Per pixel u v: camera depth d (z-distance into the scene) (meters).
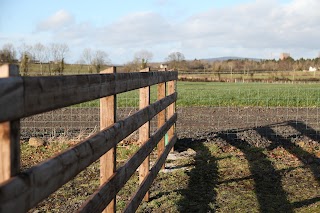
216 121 12.07
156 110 4.97
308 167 6.80
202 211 4.76
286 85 32.91
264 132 10.02
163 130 5.65
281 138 9.20
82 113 13.26
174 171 6.48
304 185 5.82
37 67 38.44
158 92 6.08
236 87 29.20
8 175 1.52
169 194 5.35
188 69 55.47
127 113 13.34
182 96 19.95
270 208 4.90
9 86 1.46
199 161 7.16
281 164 6.98
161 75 5.40
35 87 1.67
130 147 7.88
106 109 3.05
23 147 7.94
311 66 56.50
